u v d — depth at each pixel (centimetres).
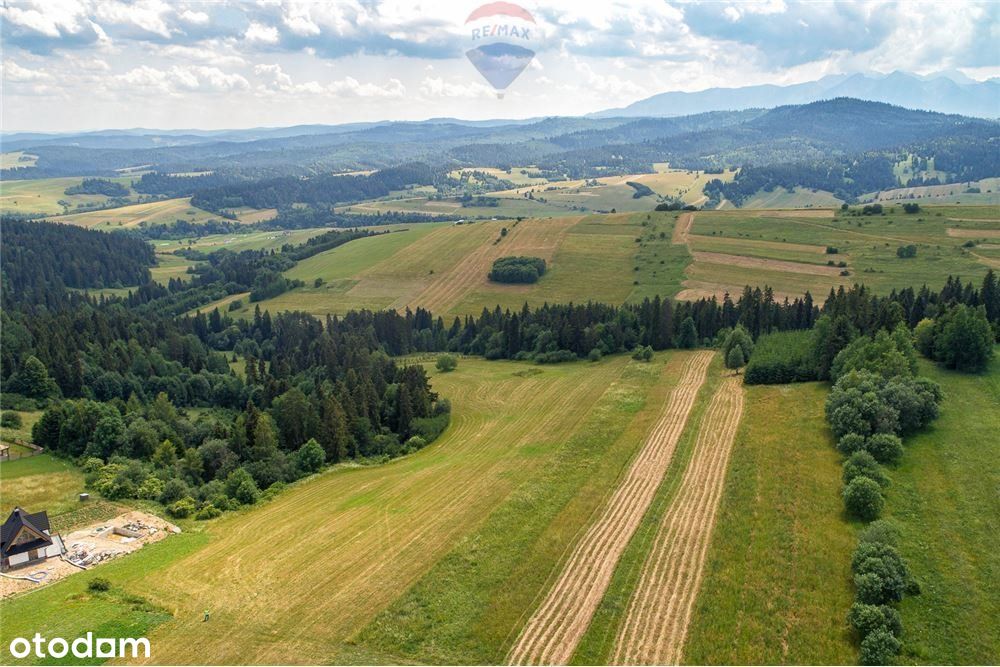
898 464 7056
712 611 5131
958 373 9381
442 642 4950
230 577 5941
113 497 7831
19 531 6216
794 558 5709
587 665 4647
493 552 6169
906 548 5609
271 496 8200
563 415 10556
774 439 8369
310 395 11425
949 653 4512
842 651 4638
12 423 10269
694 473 7750
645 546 6150
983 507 6034
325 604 5462
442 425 10744
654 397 10881
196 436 10244
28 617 5281
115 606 5450
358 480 8575
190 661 4750
